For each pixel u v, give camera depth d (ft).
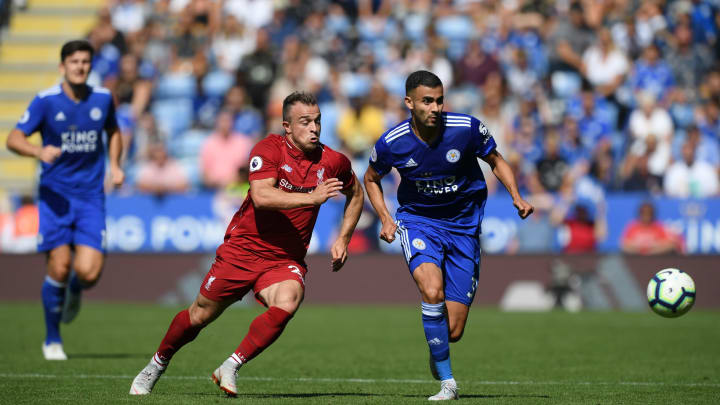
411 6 267.80
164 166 216.33
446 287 80.28
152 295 197.67
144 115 237.66
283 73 248.11
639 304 187.32
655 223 188.65
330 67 247.70
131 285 198.70
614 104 232.12
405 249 77.56
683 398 77.77
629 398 77.46
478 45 241.55
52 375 91.40
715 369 101.30
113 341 128.06
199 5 271.69
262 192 69.72
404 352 118.32
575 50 242.17
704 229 186.50
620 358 111.96
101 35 259.39
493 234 194.08
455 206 80.33
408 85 75.41
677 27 247.70
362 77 248.32
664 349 121.70
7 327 146.51
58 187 104.94
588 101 226.17
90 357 108.78
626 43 245.86
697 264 185.16
